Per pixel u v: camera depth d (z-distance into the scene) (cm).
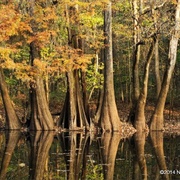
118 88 4266
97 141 2341
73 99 2706
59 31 2598
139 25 2602
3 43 2447
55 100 3906
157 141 2342
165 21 2520
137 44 2662
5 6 2314
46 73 2545
